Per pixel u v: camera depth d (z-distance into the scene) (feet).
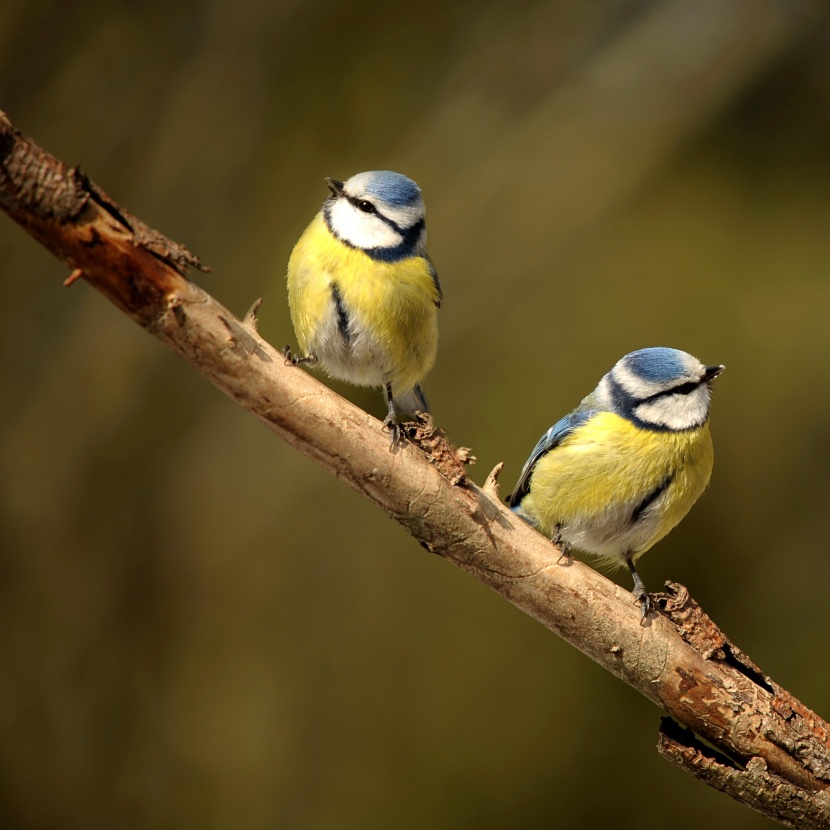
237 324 17.48
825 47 49.55
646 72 51.13
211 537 44.65
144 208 46.93
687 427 22.63
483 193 48.78
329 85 48.88
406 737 41.14
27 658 42.04
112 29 47.44
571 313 45.47
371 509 44.68
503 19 51.06
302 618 43.45
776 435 42.55
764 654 39.91
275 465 45.39
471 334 45.85
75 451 44.75
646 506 22.86
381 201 22.90
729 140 49.24
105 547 44.11
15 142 15.52
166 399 46.06
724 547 41.63
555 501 23.31
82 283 45.70
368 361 24.09
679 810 39.01
